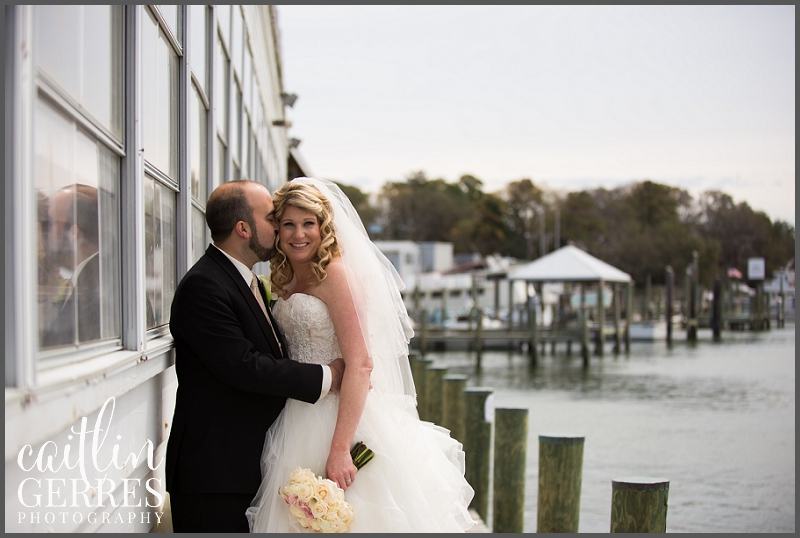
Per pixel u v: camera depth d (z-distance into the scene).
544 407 16.80
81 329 1.94
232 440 2.70
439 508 3.06
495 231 90.94
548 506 5.08
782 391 19.64
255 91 8.81
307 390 2.71
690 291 38.50
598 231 81.50
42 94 1.62
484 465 6.84
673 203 71.94
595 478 9.77
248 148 7.62
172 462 2.71
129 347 2.37
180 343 2.74
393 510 2.87
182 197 3.44
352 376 2.81
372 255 3.11
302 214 2.88
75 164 1.87
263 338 2.78
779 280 53.97
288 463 2.78
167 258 3.16
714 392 19.45
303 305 2.89
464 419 6.95
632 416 15.45
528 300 34.25
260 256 2.89
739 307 49.59
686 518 8.09
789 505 8.59
